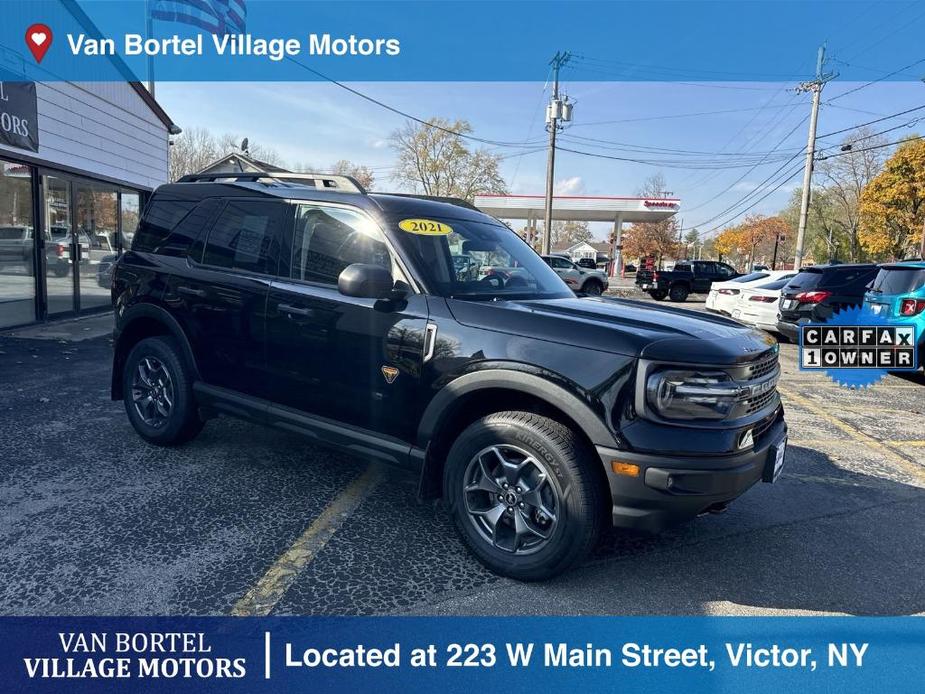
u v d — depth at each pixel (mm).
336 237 3561
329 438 3471
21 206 9445
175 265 4262
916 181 41906
